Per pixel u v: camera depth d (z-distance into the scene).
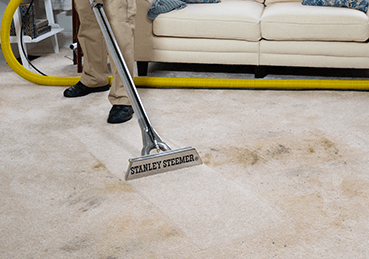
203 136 1.94
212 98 2.43
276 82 2.55
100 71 2.46
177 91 2.55
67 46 3.74
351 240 1.24
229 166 1.67
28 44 3.70
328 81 2.55
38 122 2.11
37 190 1.51
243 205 1.42
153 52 2.71
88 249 1.21
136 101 1.62
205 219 1.35
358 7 2.71
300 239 1.25
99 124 2.08
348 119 2.13
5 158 1.74
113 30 2.03
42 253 1.20
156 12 2.59
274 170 1.64
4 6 3.13
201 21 2.58
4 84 2.68
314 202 1.43
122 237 1.26
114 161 1.72
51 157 1.75
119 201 1.44
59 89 2.59
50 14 3.46
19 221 1.34
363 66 2.58
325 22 2.49
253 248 1.21
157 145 1.58
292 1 3.08
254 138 1.92
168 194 1.48
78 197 1.47
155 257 1.18
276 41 2.59
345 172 1.62
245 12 2.62
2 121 2.12
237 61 2.68
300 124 2.07
